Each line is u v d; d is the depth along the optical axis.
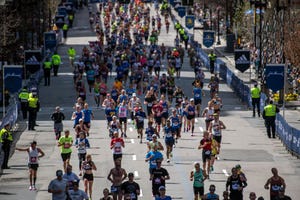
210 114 122.12
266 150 114.06
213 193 77.94
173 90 151.75
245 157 109.69
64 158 98.62
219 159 108.38
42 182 97.06
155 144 90.94
